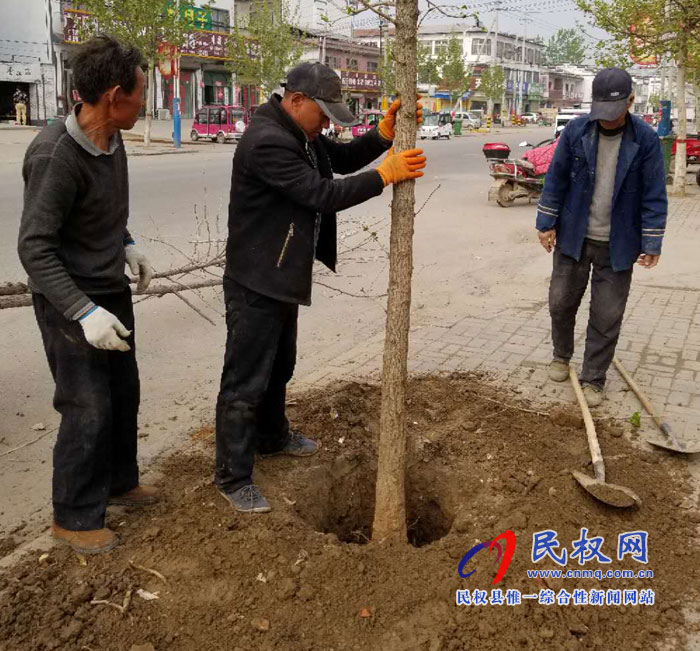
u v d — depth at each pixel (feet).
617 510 10.85
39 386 16.26
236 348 10.40
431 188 56.08
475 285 25.62
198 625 8.57
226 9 140.67
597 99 13.43
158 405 15.17
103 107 8.71
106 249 9.56
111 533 10.02
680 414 14.32
